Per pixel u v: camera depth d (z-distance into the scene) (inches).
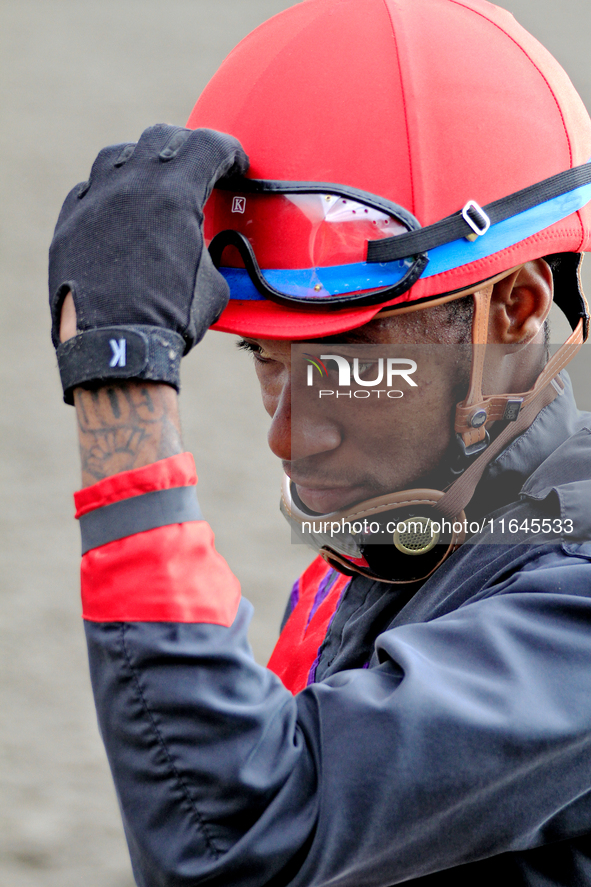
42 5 1862.7
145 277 143.9
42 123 1342.3
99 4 1878.7
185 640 136.3
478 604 143.6
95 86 1475.1
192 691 134.0
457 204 152.9
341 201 152.6
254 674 138.9
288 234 155.3
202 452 741.3
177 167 148.6
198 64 1581.0
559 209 159.5
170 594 137.6
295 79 159.2
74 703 520.7
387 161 152.8
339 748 131.1
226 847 132.0
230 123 162.9
